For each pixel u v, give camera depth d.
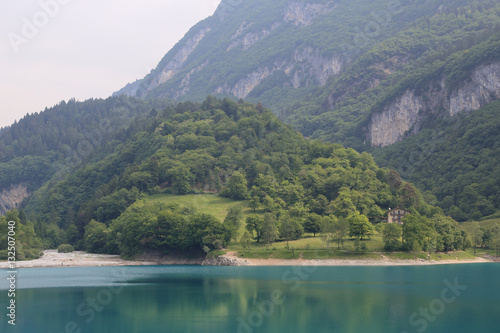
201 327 101.12
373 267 189.62
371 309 115.19
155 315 111.56
